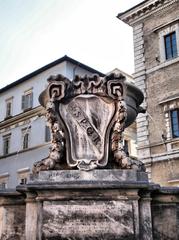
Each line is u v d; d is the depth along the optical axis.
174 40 26.88
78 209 5.50
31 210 5.63
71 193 5.56
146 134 25.94
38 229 5.47
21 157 37.38
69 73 35.38
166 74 26.28
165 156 24.28
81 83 6.40
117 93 6.22
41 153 34.97
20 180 36.84
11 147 39.19
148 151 25.48
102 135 6.09
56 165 5.96
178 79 25.41
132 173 5.78
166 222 5.61
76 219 5.47
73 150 6.02
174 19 26.83
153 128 25.77
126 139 34.78
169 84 25.86
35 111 36.72
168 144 24.52
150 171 24.98
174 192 5.70
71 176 5.79
